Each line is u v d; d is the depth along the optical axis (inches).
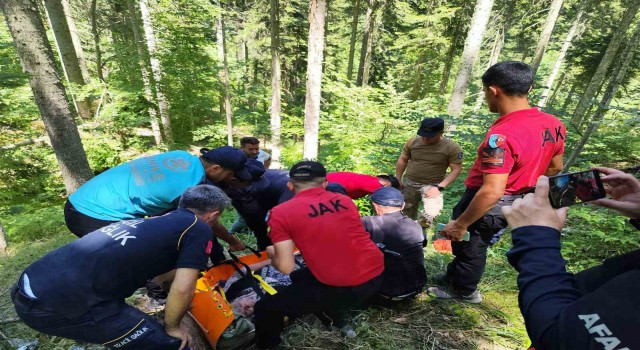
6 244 146.7
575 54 492.1
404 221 92.3
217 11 407.2
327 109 377.1
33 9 142.7
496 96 71.6
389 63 680.4
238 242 101.7
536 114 71.1
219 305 75.9
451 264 105.9
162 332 65.7
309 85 253.0
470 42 219.1
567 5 494.0
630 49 284.7
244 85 658.8
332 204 76.5
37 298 57.2
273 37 444.8
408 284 92.0
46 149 297.1
